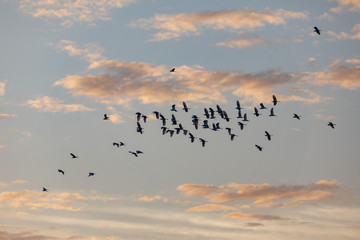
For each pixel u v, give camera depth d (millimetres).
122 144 174125
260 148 171375
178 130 171250
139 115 165375
